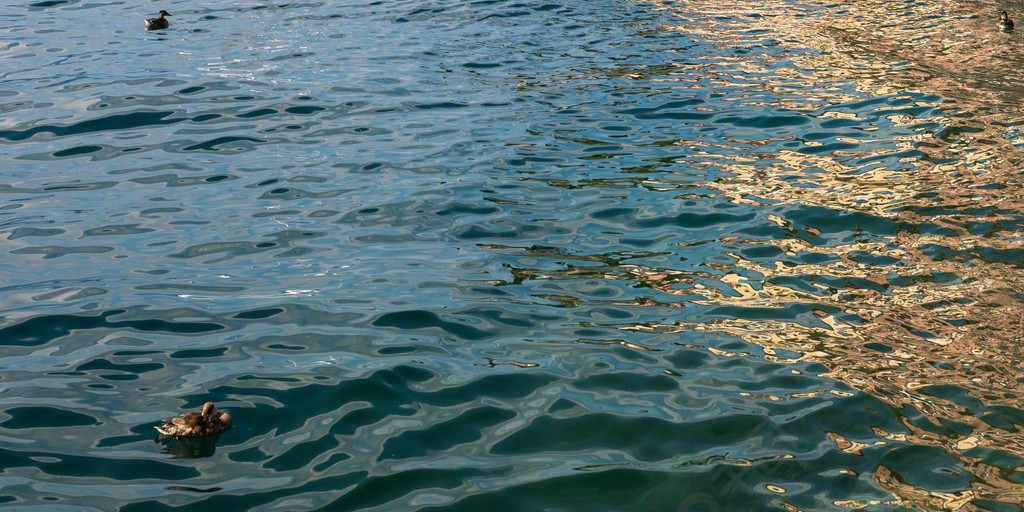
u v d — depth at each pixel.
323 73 19.80
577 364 8.80
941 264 10.70
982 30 21.36
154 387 8.30
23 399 8.05
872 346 9.04
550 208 12.76
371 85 18.86
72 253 11.38
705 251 11.33
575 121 16.48
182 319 9.65
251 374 8.54
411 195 13.25
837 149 14.62
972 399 8.09
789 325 9.50
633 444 7.53
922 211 12.12
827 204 12.55
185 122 16.62
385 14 25.52
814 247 11.34
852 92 17.47
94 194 13.38
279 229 12.14
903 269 10.63
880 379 8.45
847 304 9.91
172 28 24.00
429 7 26.31
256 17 25.36
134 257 11.27
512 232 11.98
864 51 20.34
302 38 22.95
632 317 9.74
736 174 13.82
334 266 11.00
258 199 13.19
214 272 10.84
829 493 6.89
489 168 14.28
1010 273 10.38
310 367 8.67
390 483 6.97
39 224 12.28
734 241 11.59
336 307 9.92
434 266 10.99
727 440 7.58
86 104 17.53
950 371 8.53
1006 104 16.09
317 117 16.89
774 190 13.16
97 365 8.67
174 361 8.77
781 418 7.88
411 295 10.21
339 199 13.16
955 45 20.28
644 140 15.45
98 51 21.55
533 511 6.70
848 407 8.02
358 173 14.16
